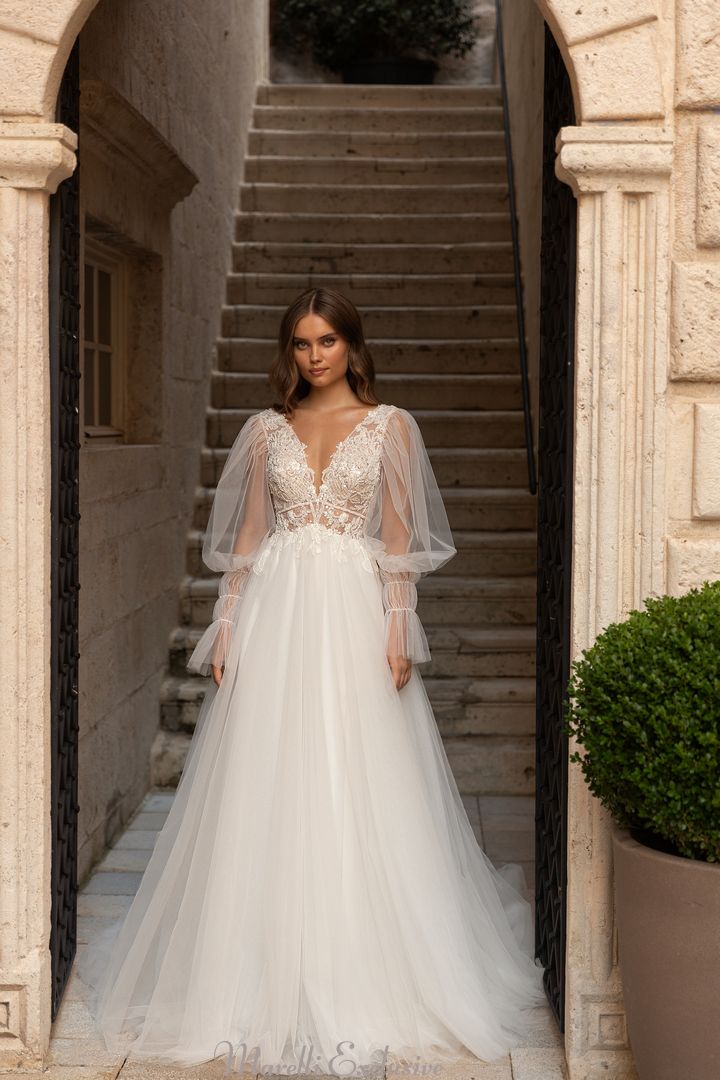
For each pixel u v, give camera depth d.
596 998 2.79
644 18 2.66
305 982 2.82
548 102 3.30
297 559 3.06
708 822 2.33
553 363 3.15
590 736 2.42
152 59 4.64
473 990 2.96
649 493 2.74
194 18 5.76
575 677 2.52
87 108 3.80
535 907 3.45
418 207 7.73
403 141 8.20
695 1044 2.41
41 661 2.81
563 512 2.92
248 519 3.20
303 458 3.10
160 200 4.97
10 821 2.79
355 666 2.99
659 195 2.69
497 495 5.90
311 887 2.85
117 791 4.48
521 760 5.00
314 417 3.16
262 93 8.80
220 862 2.91
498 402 6.48
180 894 3.08
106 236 4.54
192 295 5.88
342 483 3.06
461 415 6.26
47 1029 2.85
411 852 2.97
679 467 2.77
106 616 4.29
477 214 7.54
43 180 2.71
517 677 5.27
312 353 3.08
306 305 3.09
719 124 2.71
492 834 4.49
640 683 2.34
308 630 2.98
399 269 7.29
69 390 3.12
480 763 5.01
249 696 2.99
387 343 6.66
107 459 4.27
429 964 2.90
